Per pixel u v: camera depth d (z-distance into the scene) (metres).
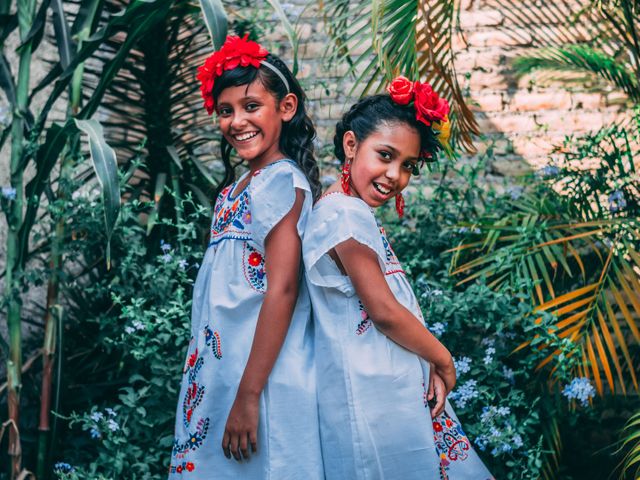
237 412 1.51
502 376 2.33
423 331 1.55
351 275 1.51
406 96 1.54
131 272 2.56
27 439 2.48
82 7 2.34
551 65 2.96
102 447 2.36
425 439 1.52
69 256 2.51
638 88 2.82
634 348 2.80
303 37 3.30
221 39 1.96
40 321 2.92
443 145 1.65
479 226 2.59
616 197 2.63
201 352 1.61
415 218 3.00
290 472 1.51
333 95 3.25
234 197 1.67
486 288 2.34
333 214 1.52
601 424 2.79
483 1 3.18
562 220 2.68
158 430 2.31
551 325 2.34
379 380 1.51
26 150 2.28
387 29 2.27
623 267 2.61
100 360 2.72
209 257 1.67
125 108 3.22
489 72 3.16
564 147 2.86
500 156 3.12
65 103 3.18
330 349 1.52
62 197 2.44
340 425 1.50
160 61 2.87
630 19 2.66
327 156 3.15
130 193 2.94
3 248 2.82
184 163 2.97
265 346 1.51
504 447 2.15
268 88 1.61
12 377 2.28
